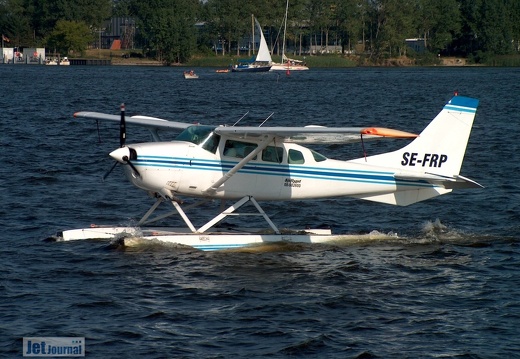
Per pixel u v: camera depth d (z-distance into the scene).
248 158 51.44
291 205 66.56
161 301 41.91
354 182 54.72
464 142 56.03
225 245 52.62
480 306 42.22
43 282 44.25
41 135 108.31
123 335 37.50
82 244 52.03
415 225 60.81
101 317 39.53
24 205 63.84
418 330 38.88
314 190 54.28
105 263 48.00
